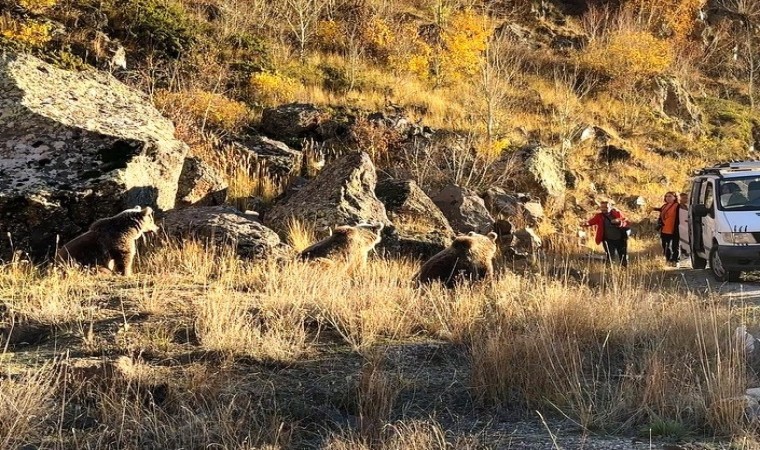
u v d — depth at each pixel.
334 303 7.27
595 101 31.86
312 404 5.22
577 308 7.40
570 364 5.88
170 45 21.39
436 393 5.62
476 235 9.48
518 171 20.59
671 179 27.27
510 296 7.88
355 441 4.55
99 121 11.04
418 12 33.81
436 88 27.34
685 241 15.69
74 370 5.09
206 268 8.98
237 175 15.66
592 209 22.19
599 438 4.80
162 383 5.14
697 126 33.81
